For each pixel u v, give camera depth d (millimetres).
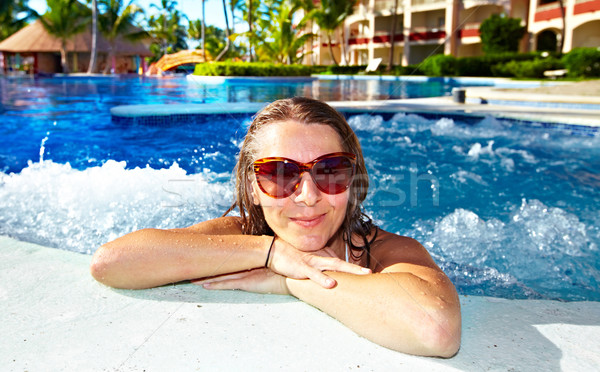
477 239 1148
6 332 551
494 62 8352
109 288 680
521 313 618
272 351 519
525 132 3076
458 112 3488
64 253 819
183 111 2709
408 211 1414
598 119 3016
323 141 598
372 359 507
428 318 500
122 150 2299
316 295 605
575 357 506
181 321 585
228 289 686
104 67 15266
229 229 788
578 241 1146
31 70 15938
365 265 738
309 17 14016
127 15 14617
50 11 14359
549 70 7977
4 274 722
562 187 1787
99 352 513
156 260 646
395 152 2449
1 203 1283
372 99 3637
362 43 14422
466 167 2131
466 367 490
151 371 481
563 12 9977
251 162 675
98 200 1304
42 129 3168
